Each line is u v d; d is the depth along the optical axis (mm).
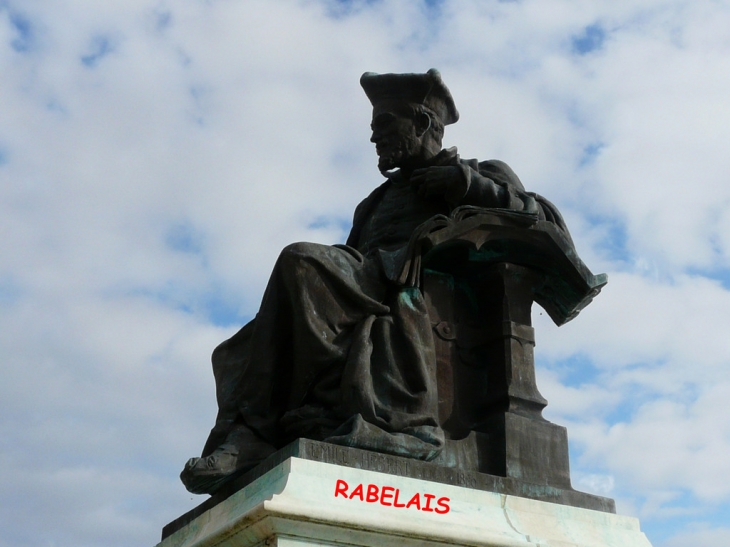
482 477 10484
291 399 10812
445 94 12297
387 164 12078
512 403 11172
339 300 10875
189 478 10469
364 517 9344
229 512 9969
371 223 12305
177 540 10586
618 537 10727
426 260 11570
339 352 10656
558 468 11055
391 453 10234
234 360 11453
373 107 12375
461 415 11273
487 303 11734
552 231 11523
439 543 9680
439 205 11953
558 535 10336
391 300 11117
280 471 9625
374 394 10578
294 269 10766
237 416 10883
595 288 11750
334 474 9633
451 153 12031
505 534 9977
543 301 12219
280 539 9117
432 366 10969
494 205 11594
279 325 10883
